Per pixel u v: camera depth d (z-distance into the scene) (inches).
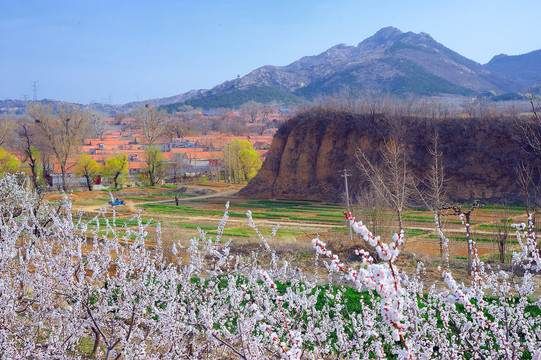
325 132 2691.9
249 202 2519.7
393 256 155.7
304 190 2667.3
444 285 783.7
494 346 280.5
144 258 302.2
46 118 2915.8
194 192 2915.8
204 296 298.0
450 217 1694.1
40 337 341.1
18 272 355.9
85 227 313.3
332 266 171.2
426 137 2343.8
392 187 1395.2
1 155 2600.9
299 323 277.6
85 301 291.7
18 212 628.7
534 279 730.8
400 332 155.6
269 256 1020.5
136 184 3304.6
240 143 3582.7
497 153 2153.1
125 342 251.1
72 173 3287.4
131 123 7460.6
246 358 211.3
